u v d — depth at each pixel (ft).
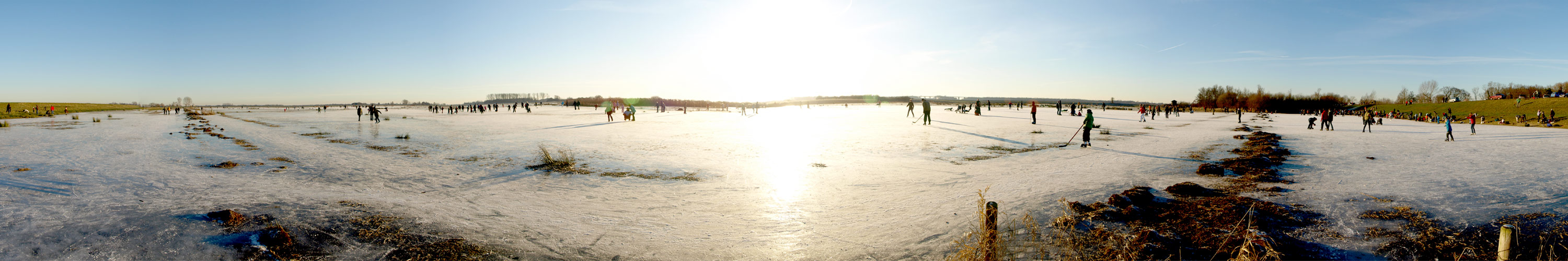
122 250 16.01
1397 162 38.04
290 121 126.82
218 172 35.12
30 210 21.01
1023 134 71.05
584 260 16.63
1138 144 56.49
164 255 15.71
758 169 38.75
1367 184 28.17
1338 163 37.70
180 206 21.99
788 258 17.08
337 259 16.03
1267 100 260.21
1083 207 22.79
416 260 16.14
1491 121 139.74
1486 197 23.17
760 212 24.23
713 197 27.86
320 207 22.24
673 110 241.14
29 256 15.33
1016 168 38.88
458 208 24.06
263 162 40.55
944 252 17.34
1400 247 16.57
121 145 55.42
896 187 30.91
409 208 22.94
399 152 49.52
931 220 21.83
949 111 183.93
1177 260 15.80
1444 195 24.08
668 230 20.63
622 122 111.45
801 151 50.34
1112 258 16.03
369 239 18.02
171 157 43.91
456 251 17.10
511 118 134.31
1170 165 38.58
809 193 29.27
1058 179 32.58
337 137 70.03
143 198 24.25
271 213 20.75
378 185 31.04
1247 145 54.34
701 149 52.24
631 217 22.97
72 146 54.24
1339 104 284.20
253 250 16.33
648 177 34.71
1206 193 26.37
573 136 70.18
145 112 260.21
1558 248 16.01
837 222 22.04
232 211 19.80
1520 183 27.02
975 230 18.99
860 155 47.34
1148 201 24.22
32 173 32.86
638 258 16.92
